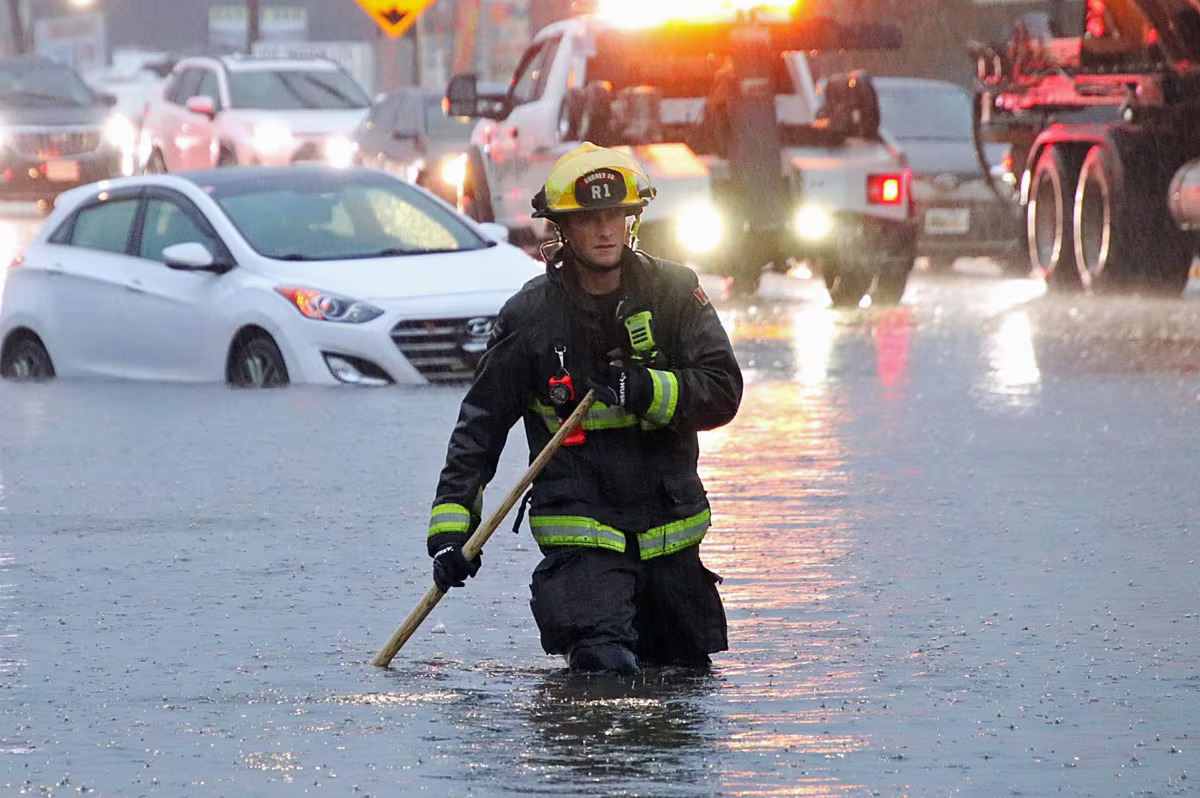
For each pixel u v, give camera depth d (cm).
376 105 11356
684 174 6969
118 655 2406
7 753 1972
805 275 9362
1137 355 5725
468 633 2522
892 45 7369
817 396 4894
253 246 5297
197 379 5300
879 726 2055
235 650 2430
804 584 2808
